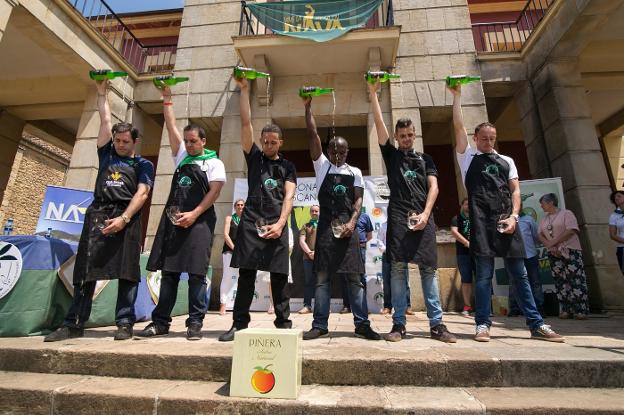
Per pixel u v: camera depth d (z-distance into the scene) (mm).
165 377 2115
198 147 3096
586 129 5758
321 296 2863
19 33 5922
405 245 2736
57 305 3164
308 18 6391
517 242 2787
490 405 1694
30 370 2248
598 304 5160
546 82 6164
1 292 2855
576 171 5605
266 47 6309
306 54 6434
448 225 8500
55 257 3176
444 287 5512
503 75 6750
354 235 2869
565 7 5508
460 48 6875
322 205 2955
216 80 7203
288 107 6777
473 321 4074
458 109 3076
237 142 6738
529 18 9055
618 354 2131
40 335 2955
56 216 4383
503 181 2916
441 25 7035
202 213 2959
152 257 2895
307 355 2102
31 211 13203
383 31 6117
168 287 2986
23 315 2875
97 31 6293
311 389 1938
